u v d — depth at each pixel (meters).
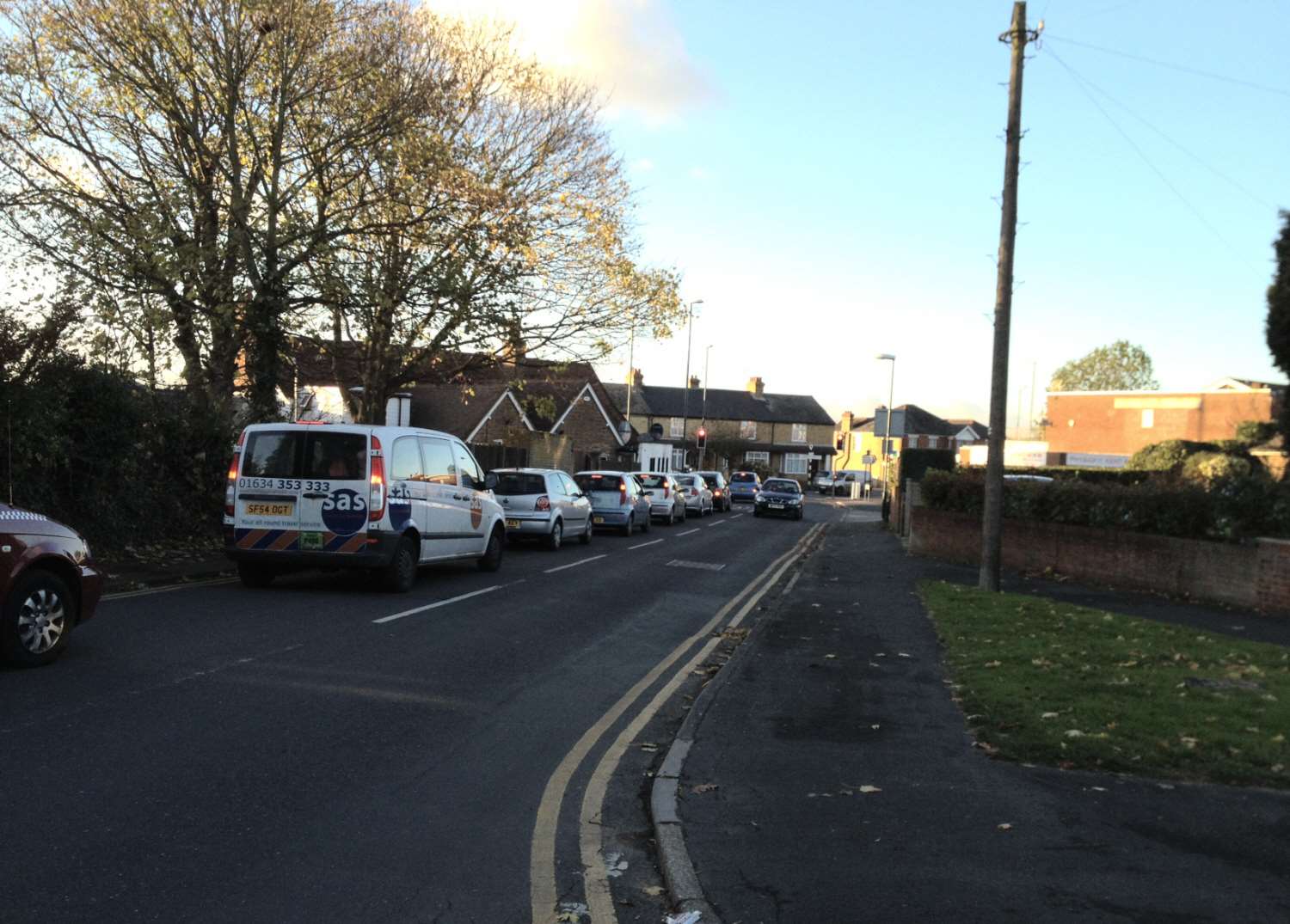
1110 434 55.59
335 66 16.31
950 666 8.76
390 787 5.35
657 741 6.67
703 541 25.27
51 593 7.55
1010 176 13.90
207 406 15.66
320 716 6.62
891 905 3.90
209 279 14.59
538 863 4.46
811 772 5.65
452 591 13.12
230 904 3.86
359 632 9.71
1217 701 7.20
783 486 39.94
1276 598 12.62
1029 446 52.41
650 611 12.59
